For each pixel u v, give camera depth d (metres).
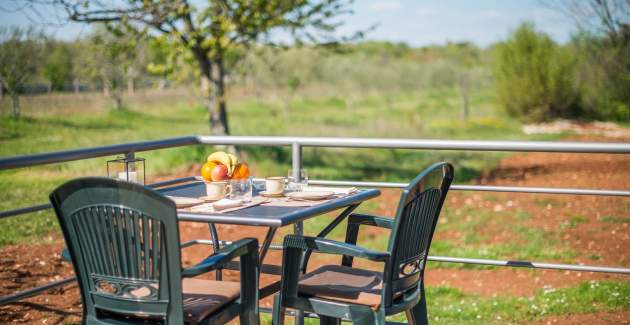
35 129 16.42
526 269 6.78
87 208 2.30
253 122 20.09
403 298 2.67
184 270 2.24
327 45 11.58
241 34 10.67
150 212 2.21
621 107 18.95
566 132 18.27
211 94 11.87
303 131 18.22
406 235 2.59
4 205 8.92
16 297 2.86
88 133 16.58
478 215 9.47
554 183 11.50
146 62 12.62
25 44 13.52
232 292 2.58
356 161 14.36
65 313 4.44
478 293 5.96
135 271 2.29
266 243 2.76
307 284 2.70
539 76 20.22
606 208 9.47
